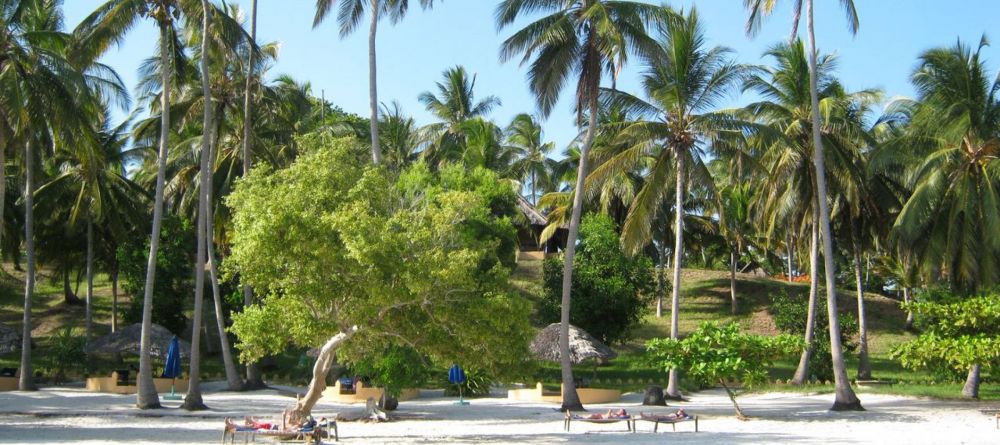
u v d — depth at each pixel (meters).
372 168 18.91
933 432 19.94
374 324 17.59
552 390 34.06
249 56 31.86
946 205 30.59
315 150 21.41
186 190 43.12
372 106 29.92
